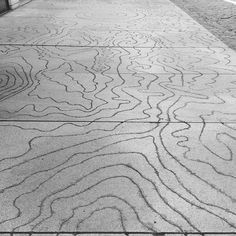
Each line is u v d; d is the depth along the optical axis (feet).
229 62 18.02
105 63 17.72
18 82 15.14
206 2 38.60
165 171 9.13
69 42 21.53
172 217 7.61
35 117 11.94
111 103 13.10
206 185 8.63
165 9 33.37
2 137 10.69
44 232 7.20
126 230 7.25
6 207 7.85
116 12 31.22
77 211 7.74
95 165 9.35
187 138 10.71
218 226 7.39
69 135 10.82
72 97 13.64
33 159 9.60
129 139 10.62
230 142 10.52
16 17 28.60
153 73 16.35
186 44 21.36
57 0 37.70
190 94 13.98
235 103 13.19
